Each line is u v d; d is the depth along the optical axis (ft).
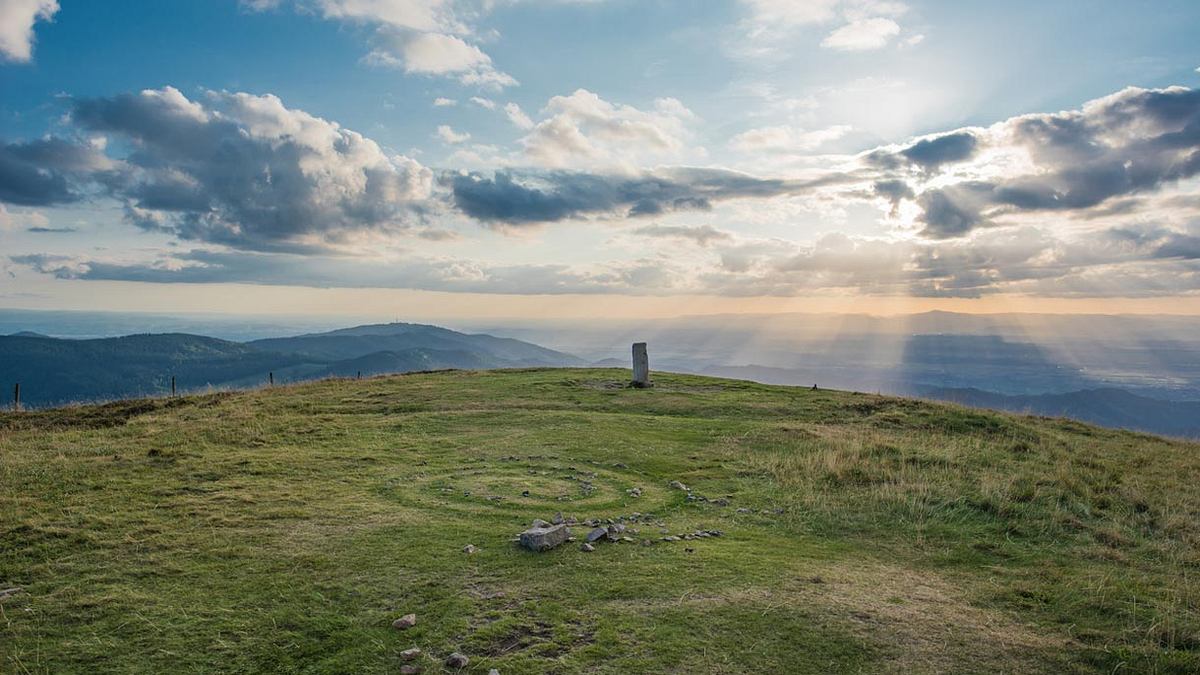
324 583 24.41
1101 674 18.81
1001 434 64.39
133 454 47.88
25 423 68.13
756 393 86.17
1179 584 26.27
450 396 80.23
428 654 19.51
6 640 20.71
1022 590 25.17
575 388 88.43
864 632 20.67
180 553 27.55
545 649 19.60
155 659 19.58
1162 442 69.10
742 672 18.37
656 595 23.25
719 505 37.55
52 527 30.76
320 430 58.49
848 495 39.52
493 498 36.99
